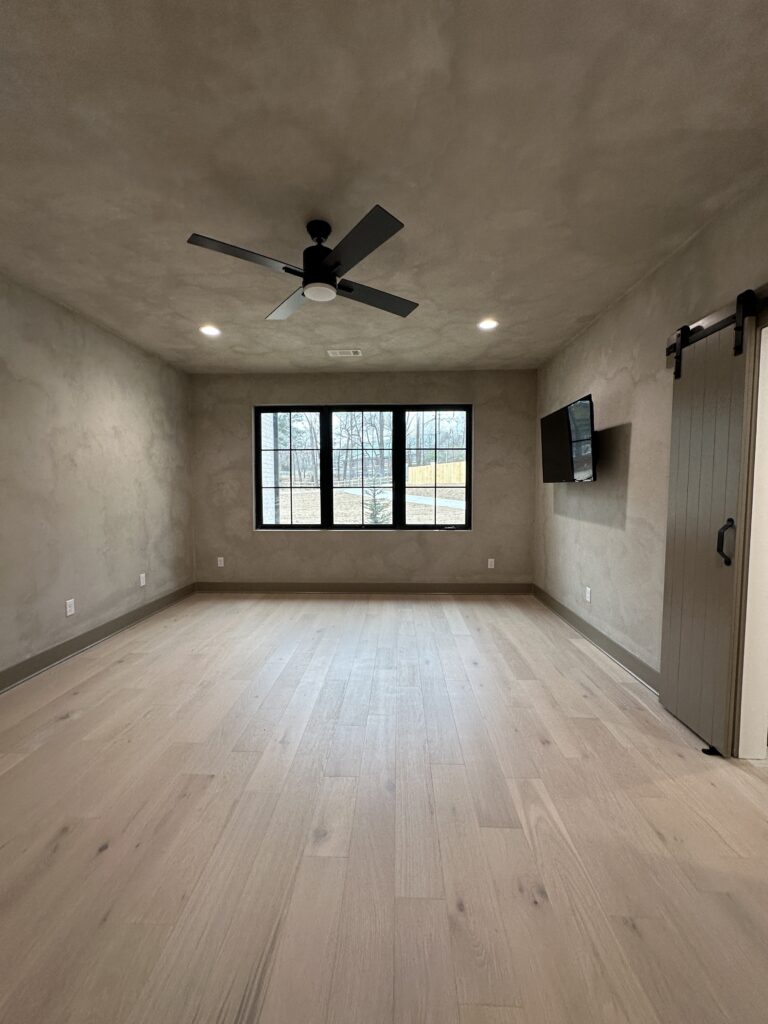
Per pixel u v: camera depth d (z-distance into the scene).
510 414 5.40
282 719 2.59
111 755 2.24
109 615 4.01
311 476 5.69
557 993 1.19
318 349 4.54
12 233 2.45
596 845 1.67
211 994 1.18
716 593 2.26
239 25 1.34
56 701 2.80
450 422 5.57
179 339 4.21
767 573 2.13
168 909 1.42
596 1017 1.13
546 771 2.11
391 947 1.30
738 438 2.12
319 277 2.26
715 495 2.27
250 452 5.55
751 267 2.09
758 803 1.90
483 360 4.96
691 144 1.82
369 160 1.90
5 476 2.95
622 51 1.43
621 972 1.24
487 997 1.18
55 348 3.36
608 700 2.81
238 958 1.27
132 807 1.87
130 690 2.96
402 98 1.59
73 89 1.55
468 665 3.38
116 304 3.40
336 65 1.47
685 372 2.50
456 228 2.41
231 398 5.52
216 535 5.60
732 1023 1.12
